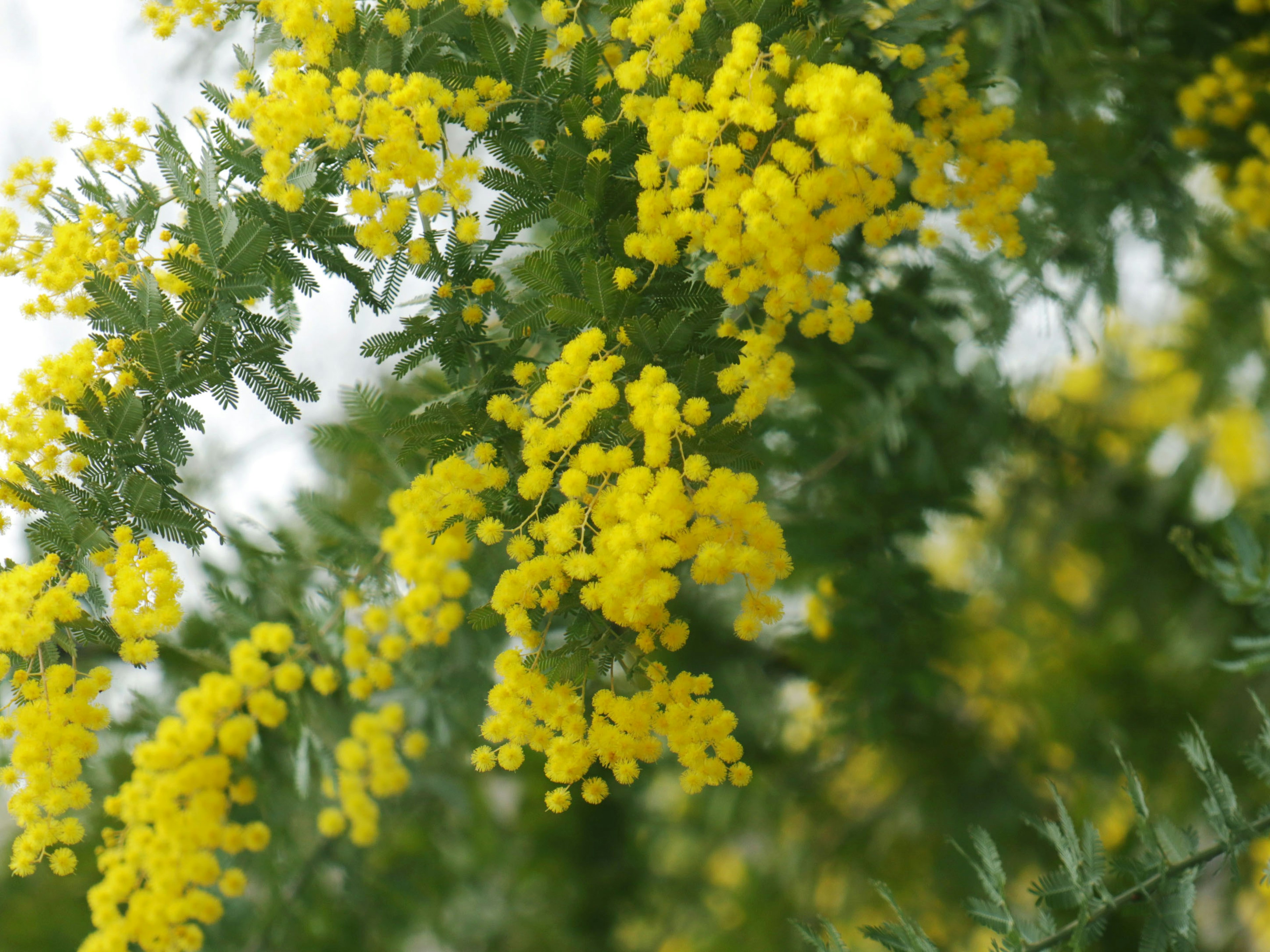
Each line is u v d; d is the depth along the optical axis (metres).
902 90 0.72
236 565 0.77
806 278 0.70
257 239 0.70
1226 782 0.71
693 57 0.70
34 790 0.69
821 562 0.81
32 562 0.72
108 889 0.67
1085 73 0.79
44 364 0.70
